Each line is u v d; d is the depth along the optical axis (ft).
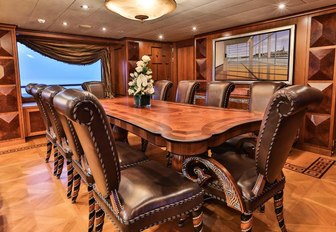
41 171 9.53
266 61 13.41
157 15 8.88
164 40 19.89
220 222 6.11
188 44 19.43
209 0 9.53
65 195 7.59
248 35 14.07
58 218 6.37
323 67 11.23
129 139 14.20
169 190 4.27
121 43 18.71
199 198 4.51
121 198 4.03
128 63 18.45
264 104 8.19
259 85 8.55
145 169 5.00
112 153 3.69
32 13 11.05
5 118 13.20
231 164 5.22
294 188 7.84
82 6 10.07
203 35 16.83
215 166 4.68
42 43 15.71
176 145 4.50
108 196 4.05
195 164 5.11
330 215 6.35
